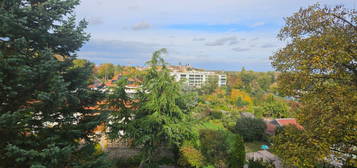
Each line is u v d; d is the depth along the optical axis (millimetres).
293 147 6816
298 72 7441
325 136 6430
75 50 6863
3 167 5086
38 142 5488
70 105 6645
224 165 11062
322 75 7047
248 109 36750
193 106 11883
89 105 7211
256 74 69812
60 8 5969
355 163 5941
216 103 40125
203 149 11914
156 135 10539
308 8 8227
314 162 6504
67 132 5984
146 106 10148
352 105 5734
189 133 10562
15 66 4977
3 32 4809
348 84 7059
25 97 5426
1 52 4582
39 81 5430
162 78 10391
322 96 6492
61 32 6062
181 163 11734
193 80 82438
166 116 10469
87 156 6652
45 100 5250
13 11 4930
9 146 4387
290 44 8734
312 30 8156
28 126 5570
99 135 7469
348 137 5910
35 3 6129
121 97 10234
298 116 7645
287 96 8555
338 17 7410
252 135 20469
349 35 7125
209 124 27656
